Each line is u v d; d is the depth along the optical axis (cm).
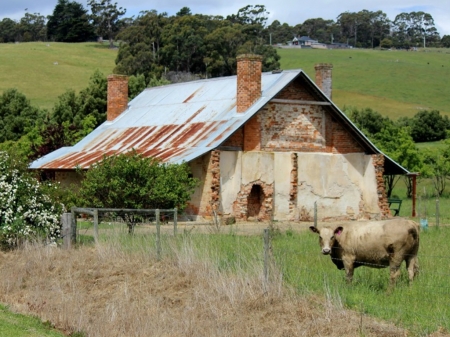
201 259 1928
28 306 1759
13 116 7669
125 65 10331
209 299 1622
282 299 1573
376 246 1719
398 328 1378
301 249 2266
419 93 12344
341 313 1469
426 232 2917
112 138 4569
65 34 17600
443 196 6047
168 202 2880
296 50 17025
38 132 6003
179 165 3102
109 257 2100
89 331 1511
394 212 4562
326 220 4169
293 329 1419
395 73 13900
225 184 3844
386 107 11019
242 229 3206
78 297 1792
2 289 1952
